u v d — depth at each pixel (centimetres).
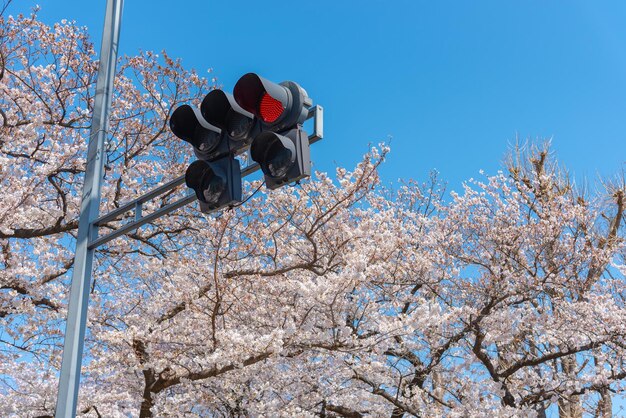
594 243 1323
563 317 1087
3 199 861
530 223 1141
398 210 1403
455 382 1092
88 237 536
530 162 1733
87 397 910
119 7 641
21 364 944
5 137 888
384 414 1070
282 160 364
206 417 1030
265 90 376
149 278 1054
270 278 967
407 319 825
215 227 888
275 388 965
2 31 956
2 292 898
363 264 818
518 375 1166
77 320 506
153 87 1089
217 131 408
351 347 852
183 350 862
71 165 1002
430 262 1060
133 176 1052
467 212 1257
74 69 1053
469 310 1040
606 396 1233
